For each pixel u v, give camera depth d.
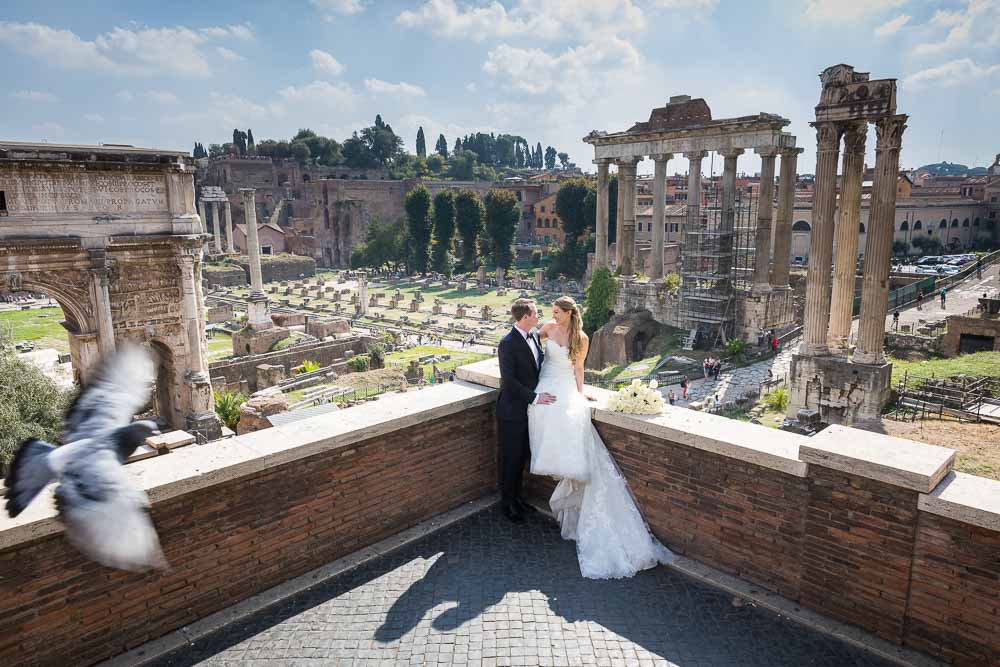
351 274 148.25
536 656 6.19
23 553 5.59
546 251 152.25
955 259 96.75
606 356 58.69
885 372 31.36
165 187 35.88
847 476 6.32
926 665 5.98
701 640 6.41
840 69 30.94
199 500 6.57
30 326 86.88
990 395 29.20
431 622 6.69
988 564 5.61
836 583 6.55
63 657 5.92
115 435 4.17
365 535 8.05
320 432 7.53
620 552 7.64
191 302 37.31
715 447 7.17
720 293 55.88
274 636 6.51
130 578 6.22
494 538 8.34
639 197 127.12
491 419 9.34
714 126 53.28
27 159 31.23
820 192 32.81
